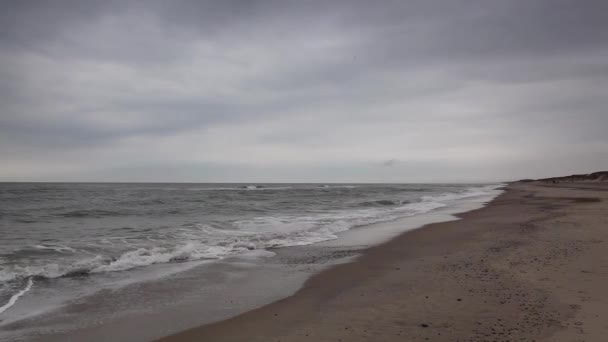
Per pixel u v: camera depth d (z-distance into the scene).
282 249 11.16
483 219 17.56
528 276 7.06
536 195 36.44
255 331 5.11
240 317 5.69
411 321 5.20
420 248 10.99
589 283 6.48
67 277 7.95
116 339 4.95
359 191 58.06
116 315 5.82
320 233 14.08
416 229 14.99
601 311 5.19
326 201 32.59
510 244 10.54
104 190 57.50
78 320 5.62
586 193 36.03
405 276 7.76
